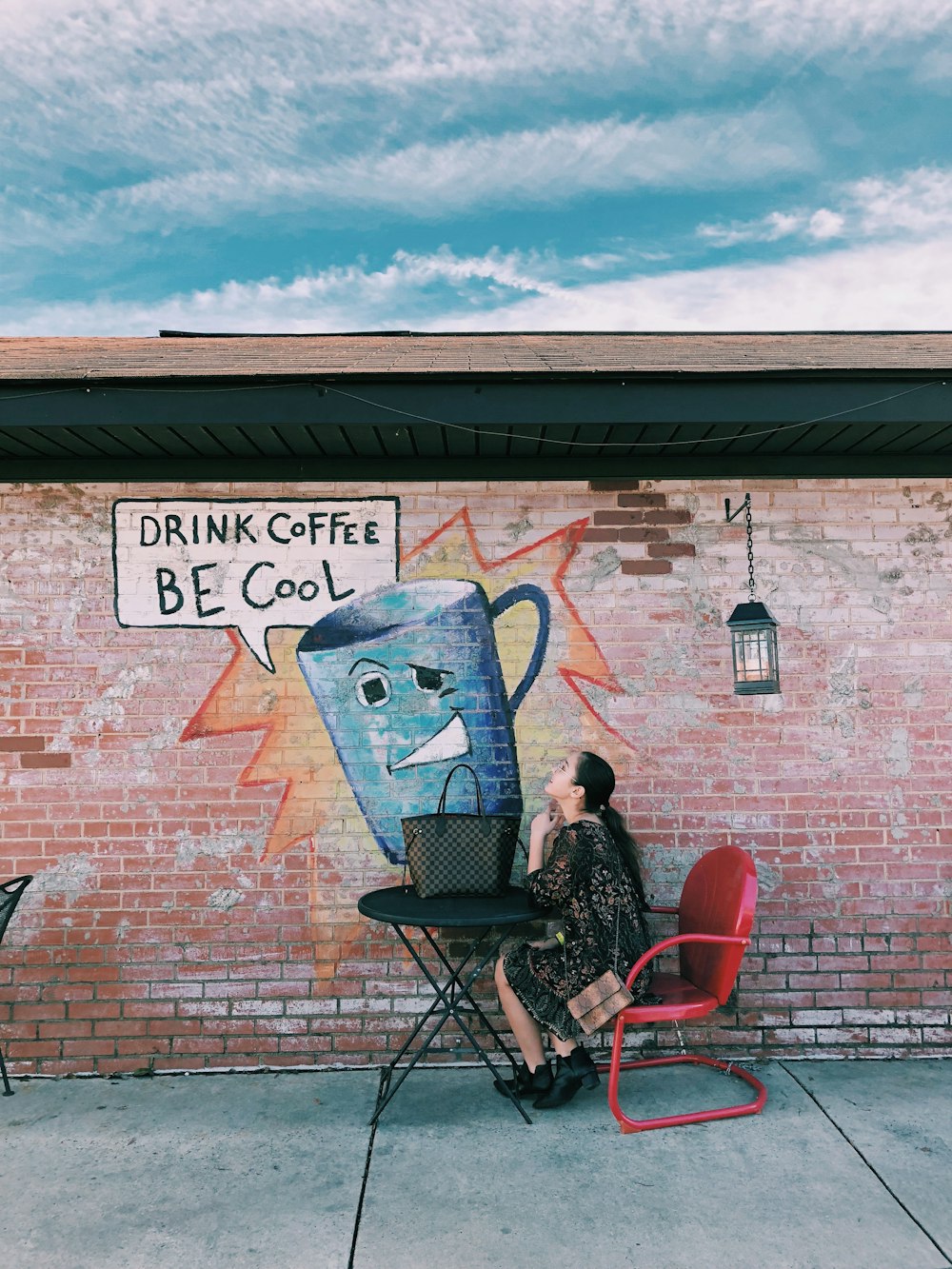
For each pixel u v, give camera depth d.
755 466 4.36
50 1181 3.18
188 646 4.28
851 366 3.76
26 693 4.23
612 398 3.68
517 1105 3.60
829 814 4.25
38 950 4.13
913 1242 2.79
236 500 4.33
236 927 4.16
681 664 4.32
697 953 3.78
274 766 4.23
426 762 4.26
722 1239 2.82
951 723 4.30
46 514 4.30
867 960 4.20
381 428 3.85
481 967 3.74
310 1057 4.12
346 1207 3.01
